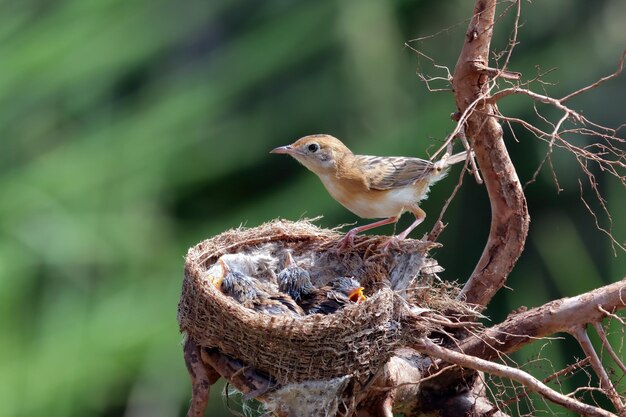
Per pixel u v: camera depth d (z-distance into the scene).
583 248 14.62
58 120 13.55
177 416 13.87
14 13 13.53
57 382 12.60
